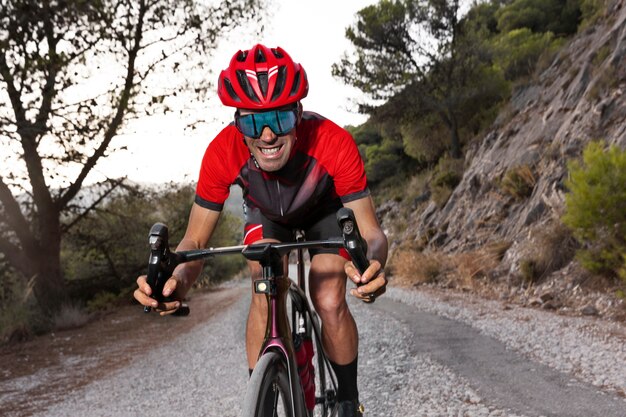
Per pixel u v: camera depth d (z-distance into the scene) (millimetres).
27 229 11680
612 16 14875
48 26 9836
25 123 9719
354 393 2498
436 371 4625
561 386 3910
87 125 10336
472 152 20188
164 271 1892
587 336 5520
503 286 9891
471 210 15453
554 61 17719
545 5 28750
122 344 8789
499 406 3590
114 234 14195
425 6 23000
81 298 14859
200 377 5531
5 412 5016
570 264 8656
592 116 11203
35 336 10125
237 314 10922
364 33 24188
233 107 2035
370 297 1891
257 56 2020
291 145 2102
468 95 22266
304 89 2021
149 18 10906
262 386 1776
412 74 23672
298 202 2334
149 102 10961
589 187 7500
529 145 14039
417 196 23344
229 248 1957
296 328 2469
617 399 3529
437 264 12984
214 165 2355
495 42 25609
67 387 5949
